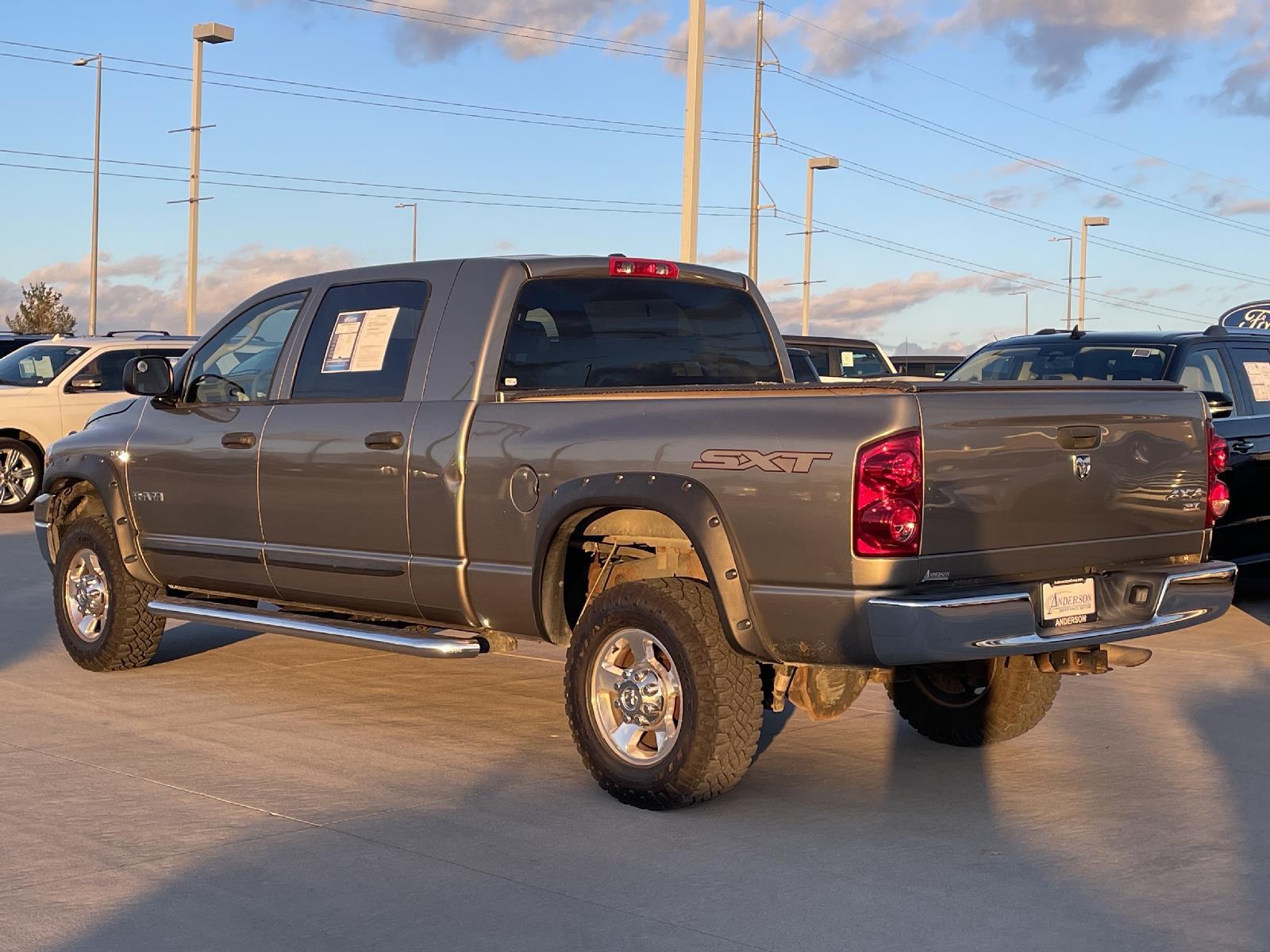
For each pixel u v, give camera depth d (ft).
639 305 22.08
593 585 19.77
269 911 14.29
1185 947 13.47
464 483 19.97
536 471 19.07
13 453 58.80
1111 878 15.42
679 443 17.60
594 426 18.58
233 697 24.45
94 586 26.40
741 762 17.58
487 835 16.81
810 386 16.85
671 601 17.62
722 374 22.84
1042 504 17.19
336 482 21.66
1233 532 32.40
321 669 27.02
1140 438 18.33
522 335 20.62
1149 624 18.21
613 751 18.29
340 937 13.62
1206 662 28.17
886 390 16.21
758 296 23.81
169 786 18.75
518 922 14.03
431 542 20.47
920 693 21.48
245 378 23.89
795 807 18.16
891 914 14.32
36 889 14.84
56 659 27.78
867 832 17.07
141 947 13.34
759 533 16.75
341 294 22.74
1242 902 14.69
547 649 29.48
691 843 16.61
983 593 16.26
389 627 21.89
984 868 15.75
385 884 15.10
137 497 25.26
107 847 16.21
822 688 18.65
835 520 16.12
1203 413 19.30
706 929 13.88
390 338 21.67
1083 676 26.68
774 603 16.72
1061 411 17.39
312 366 22.74
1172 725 22.68
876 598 15.99
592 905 14.52
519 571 19.40
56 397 59.57
